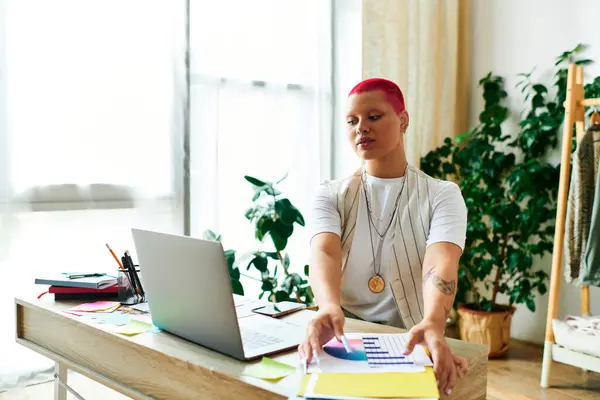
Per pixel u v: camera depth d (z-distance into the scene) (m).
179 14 2.79
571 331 2.64
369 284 1.58
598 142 2.72
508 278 3.41
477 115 3.80
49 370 2.55
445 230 1.46
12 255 2.42
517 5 3.55
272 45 3.14
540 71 3.45
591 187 2.73
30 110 2.43
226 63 2.97
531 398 2.64
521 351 3.36
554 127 3.08
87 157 2.58
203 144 2.91
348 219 1.60
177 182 2.84
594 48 3.20
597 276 2.62
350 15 3.34
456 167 3.66
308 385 1.02
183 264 1.21
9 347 2.44
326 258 1.48
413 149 3.52
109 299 1.69
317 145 3.33
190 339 1.29
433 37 3.60
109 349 1.37
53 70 2.48
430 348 1.12
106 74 2.61
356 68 3.34
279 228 2.76
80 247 2.58
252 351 1.21
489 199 3.27
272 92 3.15
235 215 3.05
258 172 3.12
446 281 1.33
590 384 2.83
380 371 1.07
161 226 2.80
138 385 1.30
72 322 1.46
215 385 1.12
